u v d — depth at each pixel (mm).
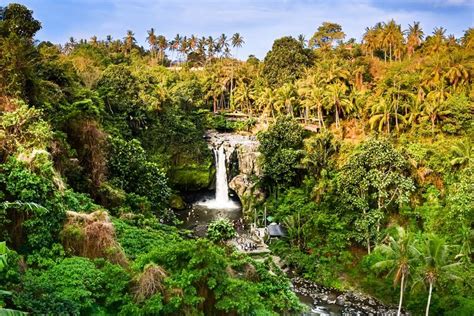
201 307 19406
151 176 41875
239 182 63656
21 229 20812
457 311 34000
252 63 118562
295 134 58312
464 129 54031
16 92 31688
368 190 46344
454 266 31844
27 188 20766
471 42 75000
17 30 45094
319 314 35750
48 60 50188
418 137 55406
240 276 22750
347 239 44250
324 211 47062
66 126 34688
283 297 22719
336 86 64312
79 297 17703
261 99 82062
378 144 45719
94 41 116875
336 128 64875
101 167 35719
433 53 76188
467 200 38844
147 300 18016
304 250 46062
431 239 32594
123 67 66688
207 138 77625
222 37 125125
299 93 73062
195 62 127188
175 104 73562
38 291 17078
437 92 57875
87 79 61719
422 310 36062
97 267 20219
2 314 11023
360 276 41219
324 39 113438
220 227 41156
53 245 20922
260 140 59562
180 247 20422
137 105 64125
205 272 19359
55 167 29453
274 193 58219
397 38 88625
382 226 45375
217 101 98375
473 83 61938
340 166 52375
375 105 59156
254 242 48719
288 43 94250
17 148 23422
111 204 34500
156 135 64750
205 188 68312
